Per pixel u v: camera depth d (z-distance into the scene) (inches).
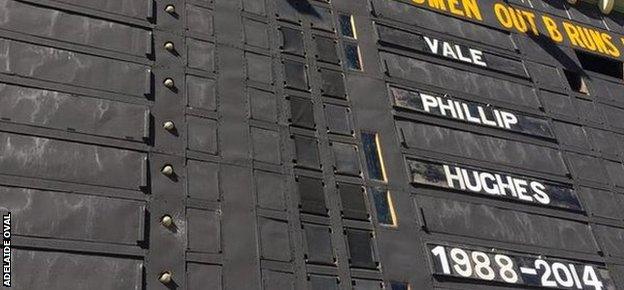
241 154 719.7
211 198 669.9
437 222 784.3
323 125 799.7
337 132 802.2
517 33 1126.4
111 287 574.2
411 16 1020.5
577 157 985.5
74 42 707.4
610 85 1153.4
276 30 866.8
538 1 1222.9
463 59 1012.5
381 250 722.2
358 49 918.4
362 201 753.6
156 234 621.3
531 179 909.8
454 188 831.7
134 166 652.7
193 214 650.8
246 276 635.5
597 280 844.6
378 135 829.8
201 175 681.6
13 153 607.2
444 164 850.8
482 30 1087.6
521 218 854.5
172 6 807.1
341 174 764.0
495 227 823.1
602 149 1023.0
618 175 1001.5
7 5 695.1
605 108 1098.7
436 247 760.3
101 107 675.4
